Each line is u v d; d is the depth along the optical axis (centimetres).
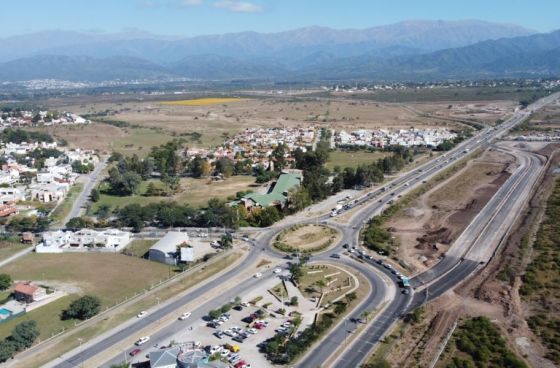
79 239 18650
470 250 17138
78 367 10919
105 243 18450
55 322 12950
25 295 14038
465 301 13400
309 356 11081
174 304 13812
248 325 12600
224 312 13075
